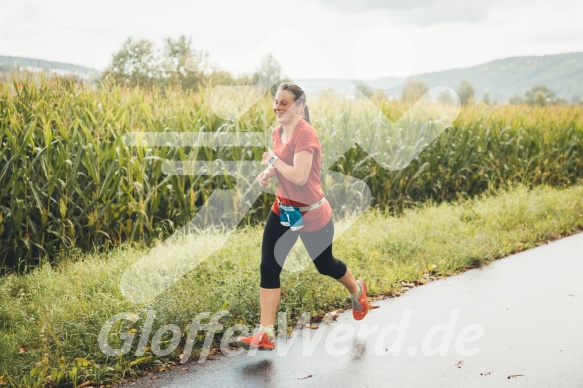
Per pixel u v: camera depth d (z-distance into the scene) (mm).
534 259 7293
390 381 3992
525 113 13867
